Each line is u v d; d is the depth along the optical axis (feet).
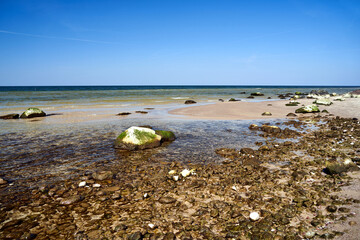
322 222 16.85
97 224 17.85
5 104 112.88
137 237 15.72
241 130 55.57
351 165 27.20
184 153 37.63
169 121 67.67
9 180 26.73
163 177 27.30
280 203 20.26
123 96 177.68
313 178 25.88
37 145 41.47
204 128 57.82
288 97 187.93
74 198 21.77
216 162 33.09
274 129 51.96
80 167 31.14
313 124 62.75
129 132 41.04
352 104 105.19
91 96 174.70
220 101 140.46
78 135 49.37
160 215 19.02
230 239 15.69
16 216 19.16
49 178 27.40
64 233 16.72
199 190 23.70
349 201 19.75
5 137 47.09
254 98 178.50
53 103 118.93
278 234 15.83
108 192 23.57
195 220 18.15
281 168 29.91
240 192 22.99
